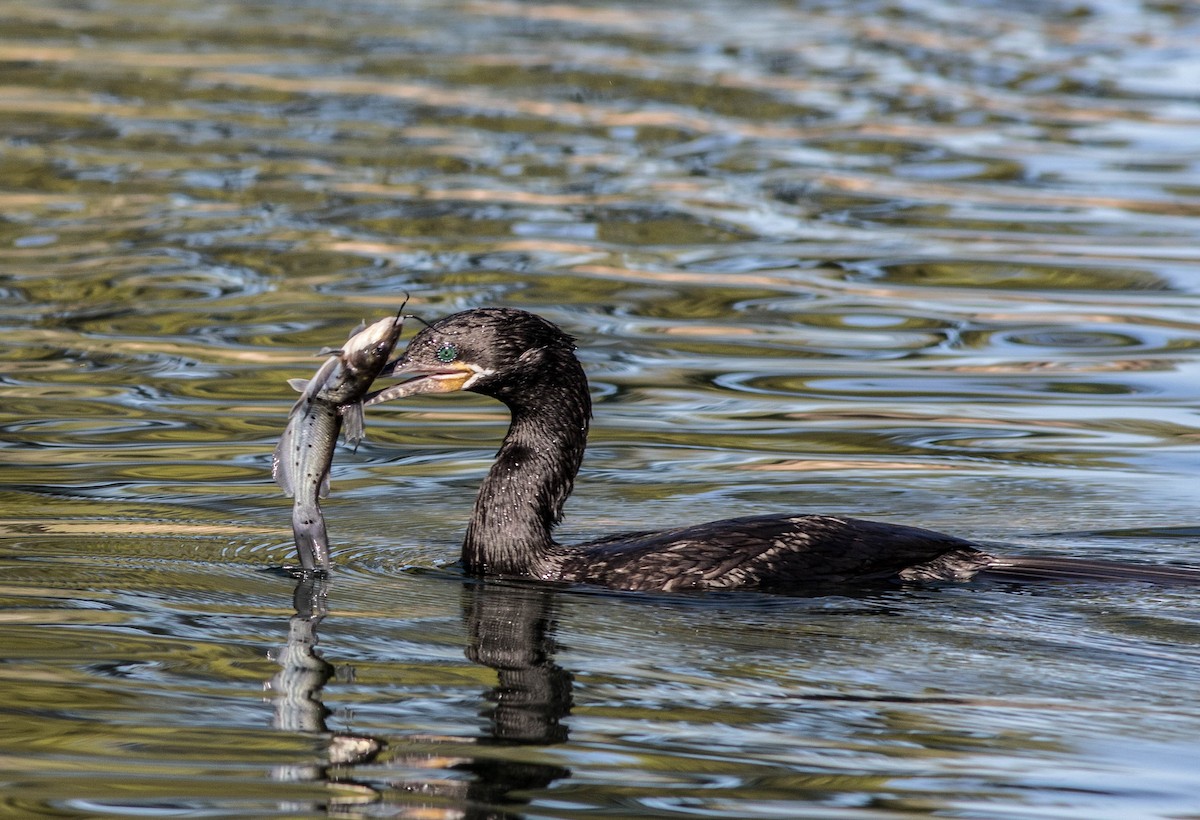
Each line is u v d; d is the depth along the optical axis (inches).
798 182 881.5
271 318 657.6
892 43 1239.5
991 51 1219.2
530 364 414.9
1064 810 269.9
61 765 284.5
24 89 1029.2
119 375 592.1
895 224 811.4
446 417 576.1
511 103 1030.4
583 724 307.9
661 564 400.2
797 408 567.5
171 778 280.2
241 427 539.5
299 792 275.1
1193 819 266.7
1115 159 933.2
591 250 761.0
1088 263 748.0
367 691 324.8
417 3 1365.7
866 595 388.5
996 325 666.2
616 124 991.0
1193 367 611.8
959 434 538.9
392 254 745.6
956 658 345.4
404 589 399.9
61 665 335.0
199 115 984.9
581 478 498.3
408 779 281.3
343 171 881.5
